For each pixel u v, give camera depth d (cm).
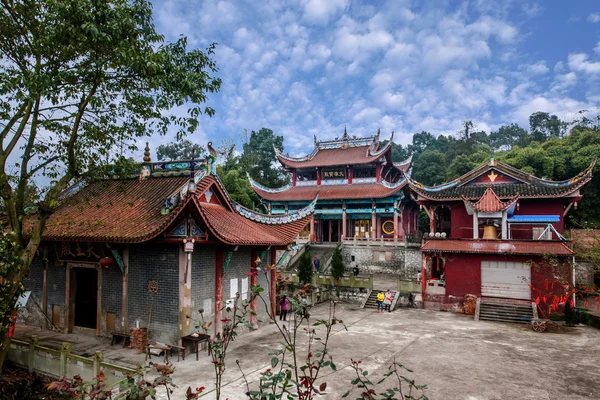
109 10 1230
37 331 1983
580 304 2920
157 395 1280
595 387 1459
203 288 1833
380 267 4641
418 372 1591
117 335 1775
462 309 2969
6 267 1195
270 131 8812
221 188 2138
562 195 3350
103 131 1548
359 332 2283
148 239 1581
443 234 3253
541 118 10769
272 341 1977
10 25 1366
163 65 1427
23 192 1434
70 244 1900
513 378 1541
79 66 1356
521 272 2869
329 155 5981
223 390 1329
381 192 5228
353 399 1283
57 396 1169
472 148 8956
